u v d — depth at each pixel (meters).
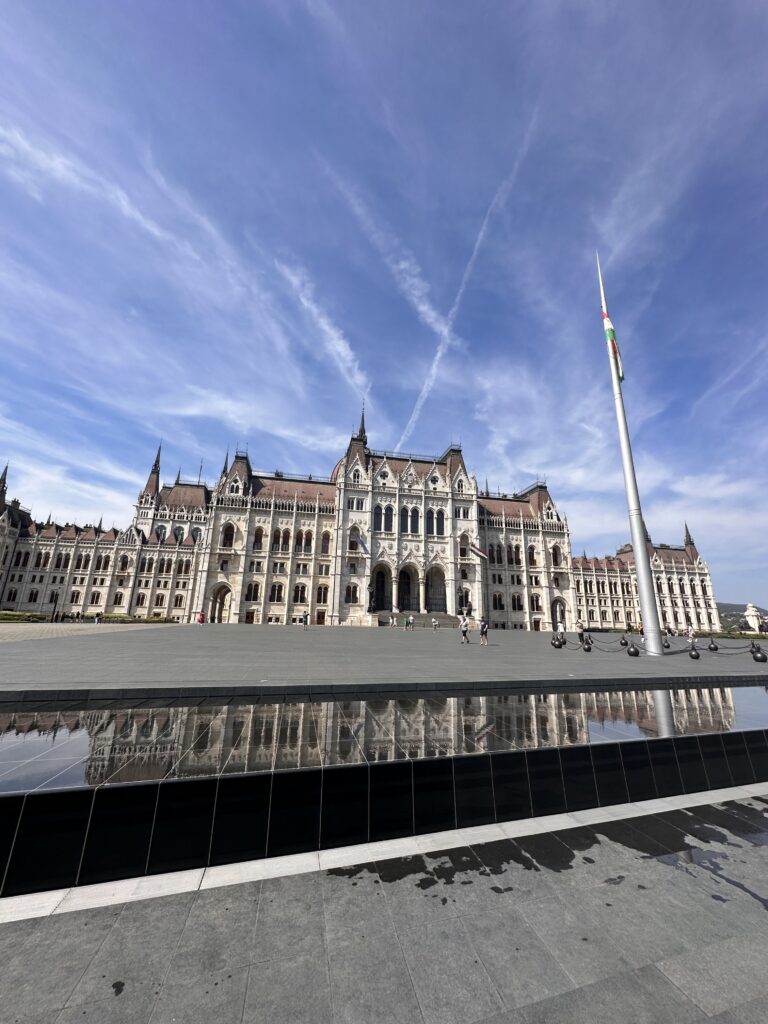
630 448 30.08
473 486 91.50
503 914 5.03
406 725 9.41
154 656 19.88
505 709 11.20
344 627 66.69
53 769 6.45
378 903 5.19
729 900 5.34
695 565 121.50
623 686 15.45
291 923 4.82
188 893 5.31
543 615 93.31
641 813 7.61
